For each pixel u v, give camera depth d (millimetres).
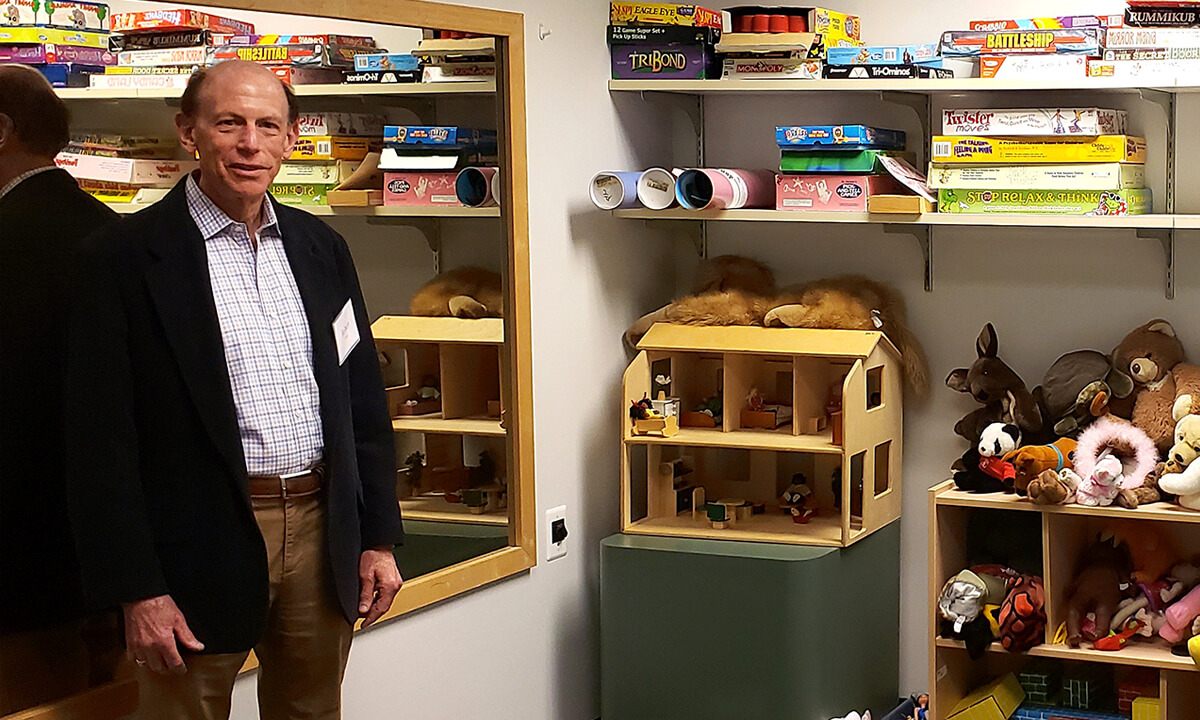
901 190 3527
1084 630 3240
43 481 2279
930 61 3367
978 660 3637
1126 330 3428
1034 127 3195
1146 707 3223
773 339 3469
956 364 3619
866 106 3678
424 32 2949
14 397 2223
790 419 3670
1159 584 3297
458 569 3119
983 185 3264
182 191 2178
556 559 3504
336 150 2756
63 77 2252
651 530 3533
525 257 3266
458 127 3051
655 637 3391
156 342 2098
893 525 3668
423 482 3021
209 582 2127
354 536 2303
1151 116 3352
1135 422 3268
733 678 3307
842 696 3416
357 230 2820
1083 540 3432
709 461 3855
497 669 3305
